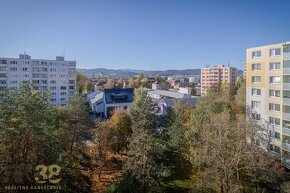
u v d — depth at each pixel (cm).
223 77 18225
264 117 4700
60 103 10569
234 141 3300
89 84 16075
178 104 6184
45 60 10206
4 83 9462
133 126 3328
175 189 3441
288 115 4203
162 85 18900
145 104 3319
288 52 4178
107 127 4344
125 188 2855
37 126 2281
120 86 17275
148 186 2889
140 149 3012
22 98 2434
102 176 3819
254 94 4922
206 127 3534
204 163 3478
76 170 2756
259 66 4791
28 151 2369
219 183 2998
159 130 3909
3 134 2192
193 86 19650
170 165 3834
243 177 3359
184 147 4084
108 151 4478
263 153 3428
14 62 9612
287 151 4188
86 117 3766
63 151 2805
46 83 10262
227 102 5041
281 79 4319
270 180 3159
